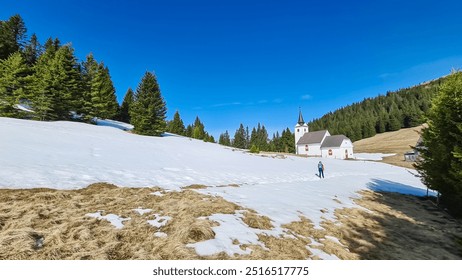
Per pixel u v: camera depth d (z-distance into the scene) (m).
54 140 22.81
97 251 6.32
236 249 7.10
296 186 18.94
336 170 35.78
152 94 49.38
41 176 12.55
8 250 5.98
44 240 6.68
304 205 13.29
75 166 15.59
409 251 9.52
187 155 29.70
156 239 7.20
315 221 11.12
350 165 44.53
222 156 34.34
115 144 27.55
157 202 10.73
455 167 12.66
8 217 7.83
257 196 13.83
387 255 8.88
